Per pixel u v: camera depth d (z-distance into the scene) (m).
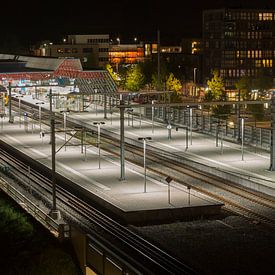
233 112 111.69
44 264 35.41
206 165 64.62
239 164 66.06
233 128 83.19
